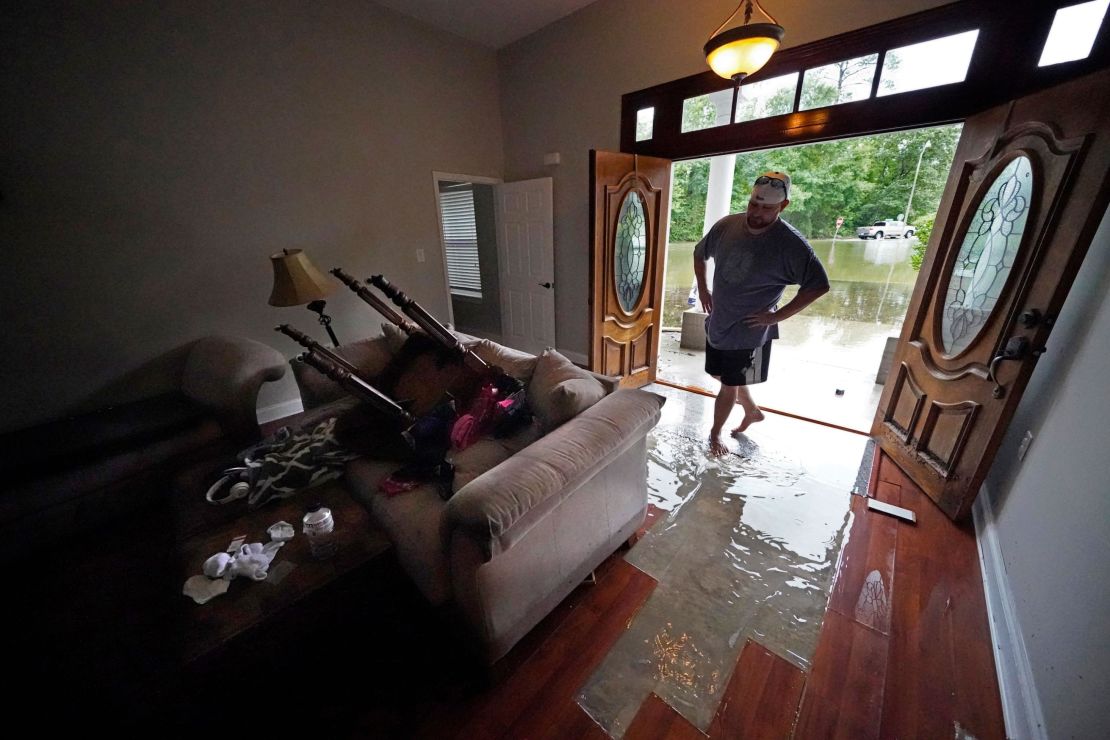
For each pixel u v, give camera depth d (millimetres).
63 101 2037
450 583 1157
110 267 2281
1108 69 1235
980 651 1257
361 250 3250
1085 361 1268
